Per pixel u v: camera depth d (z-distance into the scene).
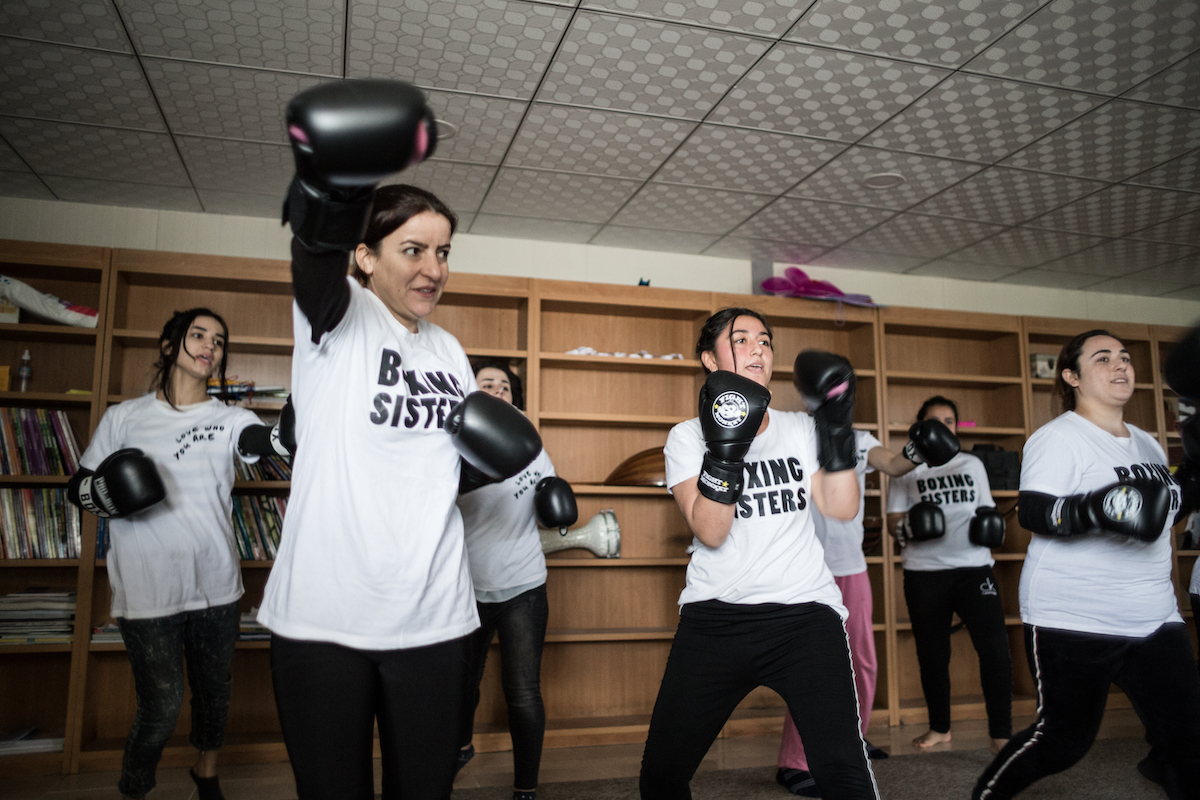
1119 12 2.49
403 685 1.28
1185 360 1.95
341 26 2.56
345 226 1.04
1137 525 1.89
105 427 2.53
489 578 2.62
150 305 3.90
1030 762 2.14
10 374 3.71
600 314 4.59
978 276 5.37
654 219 4.30
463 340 4.33
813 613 1.77
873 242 4.66
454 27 2.57
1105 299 5.77
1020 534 4.86
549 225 4.39
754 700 4.33
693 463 1.95
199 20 2.52
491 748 3.66
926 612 3.61
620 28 2.58
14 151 3.42
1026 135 3.32
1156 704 2.01
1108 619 2.06
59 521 3.46
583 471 4.43
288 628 1.26
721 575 1.84
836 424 1.78
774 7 2.47
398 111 0.91
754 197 3.99
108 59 2.74
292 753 1.24
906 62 2.78
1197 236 4.55
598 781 3.14
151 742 2.36
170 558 2.38
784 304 4.55
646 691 4.29
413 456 1.35
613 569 4.34
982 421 5.19
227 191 3.87
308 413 1.34
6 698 3.57
